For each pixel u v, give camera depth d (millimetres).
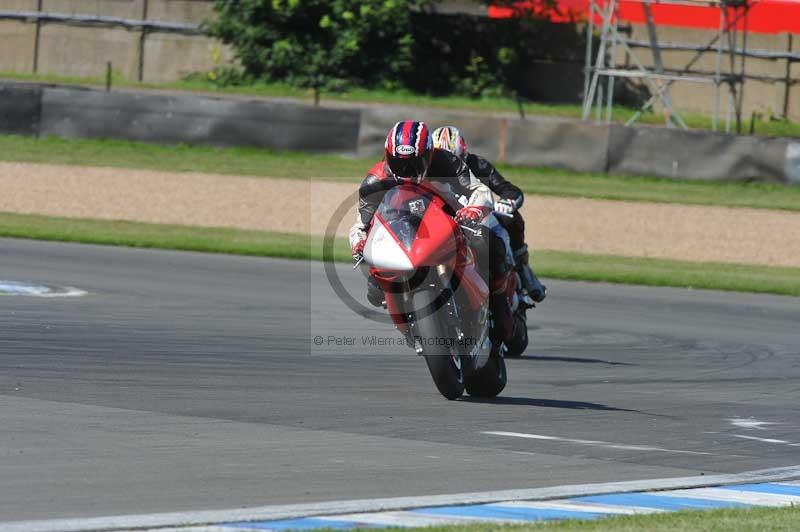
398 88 131625
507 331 28516
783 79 134000
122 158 89938
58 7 144375
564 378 33344
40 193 74125
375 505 17609
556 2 136875
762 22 134875
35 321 36375
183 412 24516
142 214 69312
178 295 44906
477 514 17438
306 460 20656
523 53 137500
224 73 134500
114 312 39656
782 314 49062
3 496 17250
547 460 21875
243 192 78812
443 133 28688
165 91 129875
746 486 20672
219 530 15914
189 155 92688
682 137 91938
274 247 60219
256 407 25641
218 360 32062
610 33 135875
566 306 48562
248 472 19500
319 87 129875
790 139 90062
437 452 21984
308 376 30625
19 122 95625
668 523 17000
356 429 23797
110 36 142875
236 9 133750
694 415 28281
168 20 141375
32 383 26734
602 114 128125
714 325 45375
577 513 17844
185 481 18656
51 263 51375
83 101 95250
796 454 24172
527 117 124188
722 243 69188
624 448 23578
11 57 145000
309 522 16500
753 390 32656
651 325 44750
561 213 76500
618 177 92938
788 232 73688
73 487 17938
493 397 29344
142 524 15977
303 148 94312
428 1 136375
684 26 134750
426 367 33688
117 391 26484
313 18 133375
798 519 17625
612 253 64625
